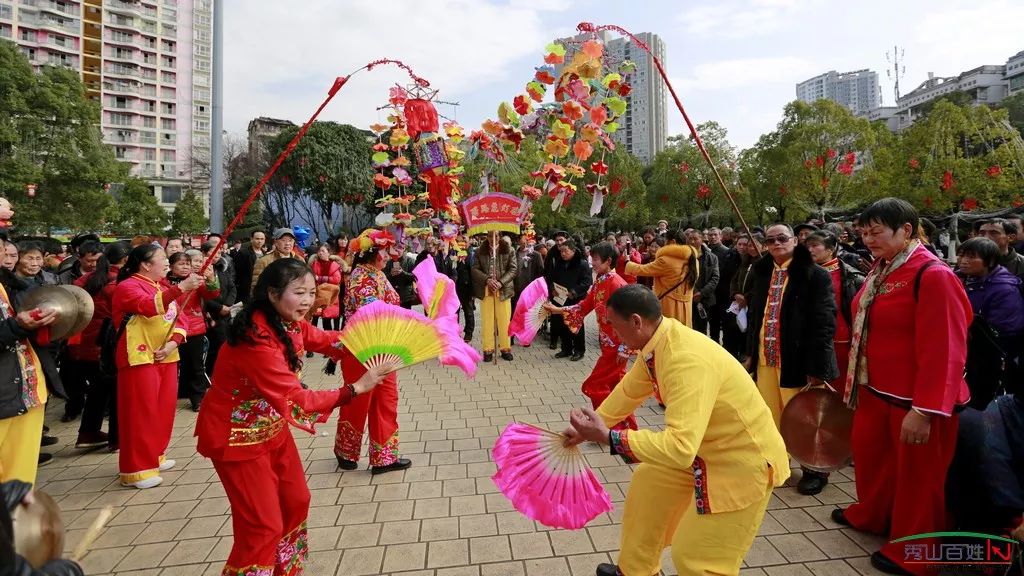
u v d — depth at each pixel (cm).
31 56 6081
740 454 216
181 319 450
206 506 381
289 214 3378
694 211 3744
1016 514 296
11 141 2159
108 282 532
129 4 6656
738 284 690
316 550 318
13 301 422
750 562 301
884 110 9706
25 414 331
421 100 539
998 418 309
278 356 242
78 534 343
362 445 488
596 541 324
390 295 464
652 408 579
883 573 290
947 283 278
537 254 948
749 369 446
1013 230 480
